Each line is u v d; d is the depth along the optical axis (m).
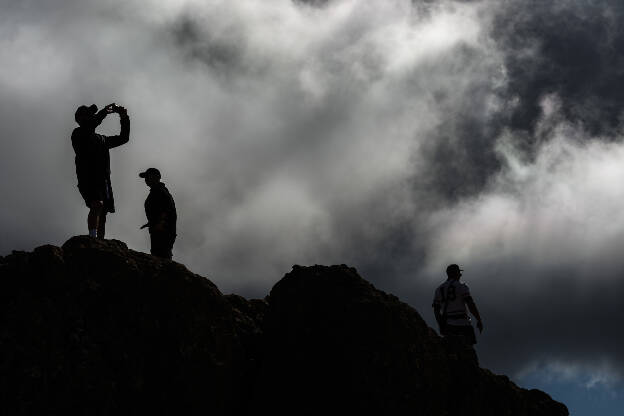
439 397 11.54
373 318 11.36
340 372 11.11
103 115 13.16
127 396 10.60
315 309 11.69
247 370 11.72
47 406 10.15
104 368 10.59
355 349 11.16
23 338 10.45
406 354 11.30
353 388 10.98
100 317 10.89
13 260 11.13
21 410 10.05
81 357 10.52
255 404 11.39
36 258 11.07
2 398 10.07
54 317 10.70
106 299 11.00
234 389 11.38
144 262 11.45
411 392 11.13
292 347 11.51
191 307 11.29
